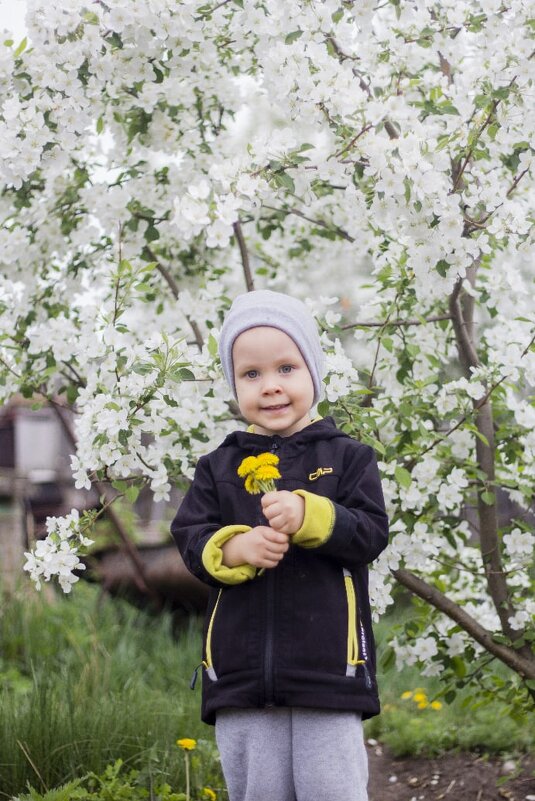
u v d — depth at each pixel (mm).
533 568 3014
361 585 2014
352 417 2584
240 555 1866
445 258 2465
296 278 3785
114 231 3176
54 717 3014
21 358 3127
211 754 3145
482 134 2625
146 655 4570
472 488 2881
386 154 2330
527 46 2496
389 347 2742
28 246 3219
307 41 2535
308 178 2520
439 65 3178
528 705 3047
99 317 2730
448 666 3082
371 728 3920
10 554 5418
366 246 3289
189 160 3154
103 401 2516
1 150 2561
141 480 2719
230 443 2102
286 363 2006
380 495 1994
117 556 5219
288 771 1909
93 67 2652
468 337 2992
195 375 2611
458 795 3168
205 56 2828
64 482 6926
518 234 2523
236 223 3207
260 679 1874
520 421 2803
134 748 3053
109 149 3213
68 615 4883
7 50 2613
